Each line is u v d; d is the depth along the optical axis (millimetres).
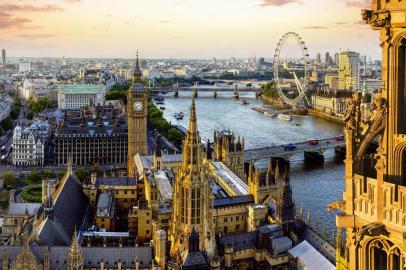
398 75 49312
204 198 177375
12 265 169125
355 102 51562
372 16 49438
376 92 55656
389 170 50094
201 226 178125
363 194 49438
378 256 50219
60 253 184500
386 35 49094
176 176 182875
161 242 180375
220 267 180000
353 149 50562
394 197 46875
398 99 49625
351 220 50531
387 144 50250
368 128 50656
